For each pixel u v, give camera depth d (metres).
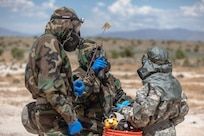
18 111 12.68
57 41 4.39
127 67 39.22
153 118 4.64
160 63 4.74
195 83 25.02
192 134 9.93
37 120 4.57
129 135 4.61
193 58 63.09
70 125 4.25
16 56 51.22
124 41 106.19
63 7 4.59
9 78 25.55
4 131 9.55
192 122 11.56
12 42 101.75
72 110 4.32
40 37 4.48
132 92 19.33
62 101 4.21
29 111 5.08
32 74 4.45
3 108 13.13
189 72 35.00
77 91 4.73
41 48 4.34
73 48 4.70
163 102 4.60
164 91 4.60
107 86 5.11
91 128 5.01
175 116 4.88
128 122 4.82
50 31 4.54
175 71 35.84
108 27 5.07
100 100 5.02
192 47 101.06
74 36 4.62
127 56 57.94
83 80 4.89
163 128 4.79
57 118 4.47
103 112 5.03
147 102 4.54
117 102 5.40
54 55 4.28
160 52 4.73
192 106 14.77
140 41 107.94
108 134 4.73
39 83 4.25
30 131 5.18
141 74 4.79
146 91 4.60
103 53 5.07
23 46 95.81
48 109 4.43
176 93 4.73
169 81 4.70
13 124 10.50
